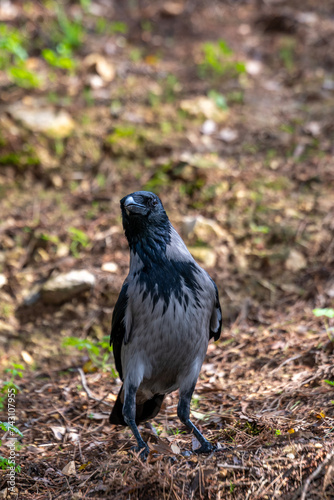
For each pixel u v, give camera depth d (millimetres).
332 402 5805
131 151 11125
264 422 5645
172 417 6465
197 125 11625
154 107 12062
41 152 11039
